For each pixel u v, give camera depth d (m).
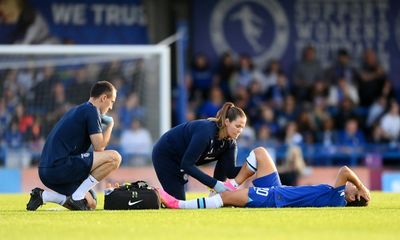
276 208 36.91
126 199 37.09
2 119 77.62
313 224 29.66
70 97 79.50
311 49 91.88
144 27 93.31
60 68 79.44
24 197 51.75
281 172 70.75
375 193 56.62
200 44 94.81
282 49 96.00
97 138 37.75
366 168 78.56
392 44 96.44
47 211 36.78
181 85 81.00
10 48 73.06
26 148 77.38
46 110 78.69
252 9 95.56
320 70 91.38
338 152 82.88
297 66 91.38
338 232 27.09
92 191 38.59
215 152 39.00
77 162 37.53
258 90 87.38
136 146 77.00
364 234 26.55
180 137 39.66
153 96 77.81
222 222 30.38
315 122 85.19
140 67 78.25
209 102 84.19
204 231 27.36
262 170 38.41
